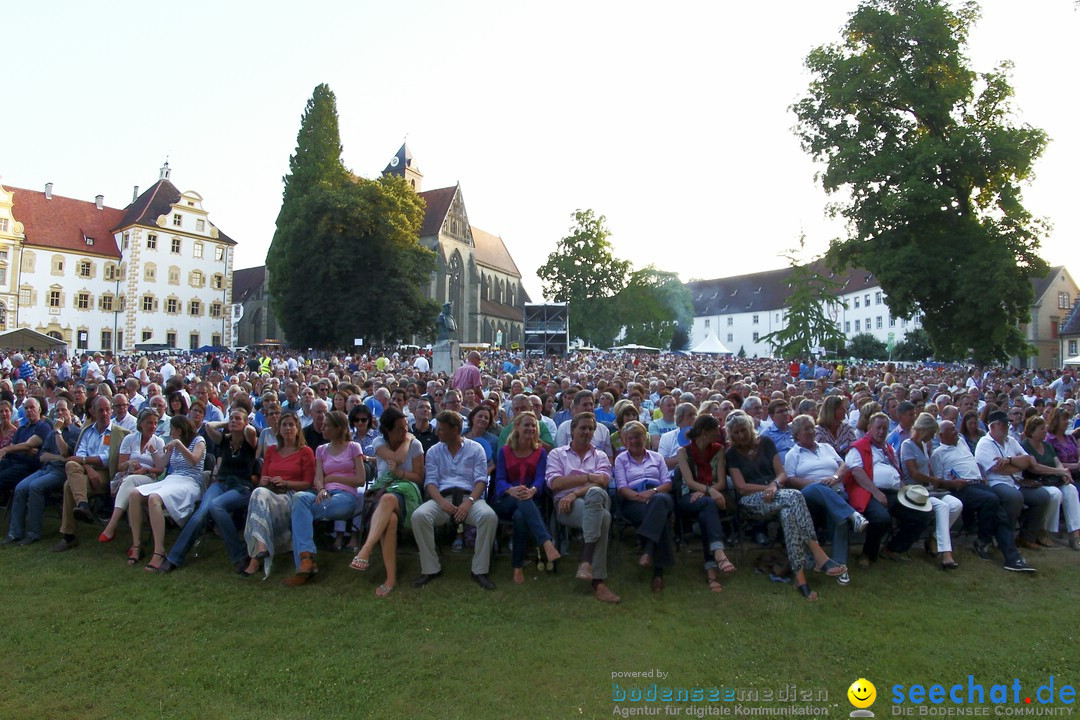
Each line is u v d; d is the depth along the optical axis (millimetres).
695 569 7246
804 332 45312
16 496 8086
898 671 5074
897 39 32250
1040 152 29672
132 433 8344
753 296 111250
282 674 4941
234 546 7230
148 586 6652
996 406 12102
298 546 6859
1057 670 5117
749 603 6355
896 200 30312
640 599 6453
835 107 33344
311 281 53906
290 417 7664
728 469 7508
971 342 32125
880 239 32531
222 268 79375
